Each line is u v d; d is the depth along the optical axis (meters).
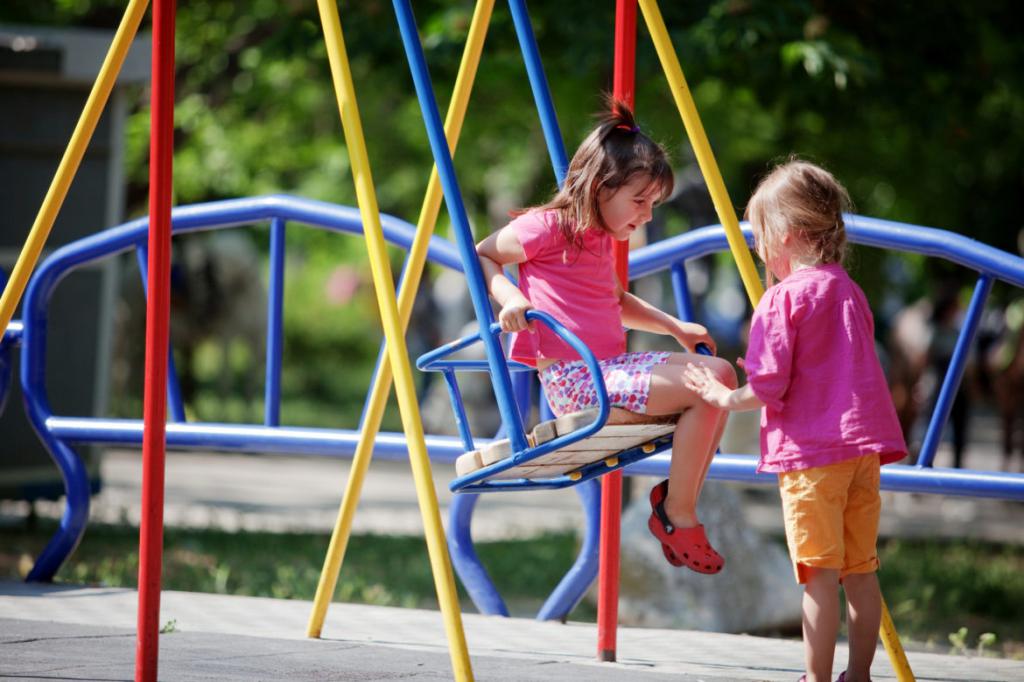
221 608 17.42
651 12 13.24
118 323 56.41
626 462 11.89
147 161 47.28
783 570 20.55
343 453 17.81
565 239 12.12
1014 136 38.69
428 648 14.63
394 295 11.29
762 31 25.02
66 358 29.42
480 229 59.59
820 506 11.59
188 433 18.41
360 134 11.77
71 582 19.64
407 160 56.78
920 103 29.38
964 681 13.82
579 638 16.09
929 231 16.22
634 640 16.14
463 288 62.84
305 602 18.38
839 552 11.61
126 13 12.80
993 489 15.43
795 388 11.73
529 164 53.81
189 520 31.42
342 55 11.98
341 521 15.09
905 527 36.44
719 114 38.19
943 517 40.00
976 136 37.66
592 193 11.94
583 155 12.12
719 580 20.14
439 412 53.94
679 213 43.12
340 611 17.62
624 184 11.86
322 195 60.22
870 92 28.84
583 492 17.47
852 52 26.38
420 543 28.78
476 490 11.84
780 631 20.16
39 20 42.16
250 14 41.47
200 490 38.94
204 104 43.12
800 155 14.10
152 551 10.99
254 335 63.69
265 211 18.69
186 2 41.31
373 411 14.88
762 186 12.45
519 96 39.25
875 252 53.78
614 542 14.26
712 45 25.12
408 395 10.95
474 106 43.56
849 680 12.09
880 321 63.22
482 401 52.56
